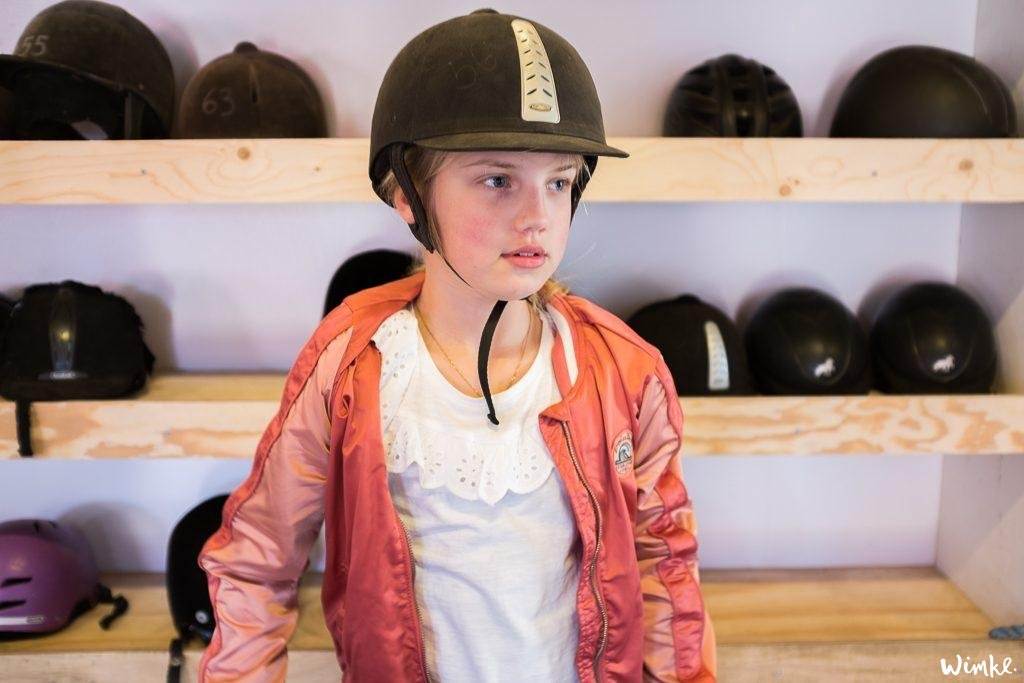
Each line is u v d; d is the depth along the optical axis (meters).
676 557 0.85
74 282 1.35
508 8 1.46
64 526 1.51
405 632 0.76
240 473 1.59
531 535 0.76
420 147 0.67
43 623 1.37
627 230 1.54
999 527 1.46
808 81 1.51
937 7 1.49
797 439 1.31
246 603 0.82
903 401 1.31
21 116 1.29
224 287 1.53
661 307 1.40
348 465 0.75
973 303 1.41
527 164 0.64
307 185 1.20
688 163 1.21
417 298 0.82
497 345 0.77
